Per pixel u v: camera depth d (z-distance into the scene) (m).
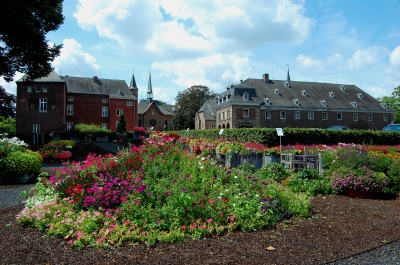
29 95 39.16
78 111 49.88
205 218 4.84
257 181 6.43
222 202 5.13
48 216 4.88
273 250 4.06
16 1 15.81
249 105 49.03
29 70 20.58
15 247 4.03
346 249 4.15
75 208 5.23
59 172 6.51
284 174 9.54
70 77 51.69
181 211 4.71
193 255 3.86
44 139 29.12
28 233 4.54
